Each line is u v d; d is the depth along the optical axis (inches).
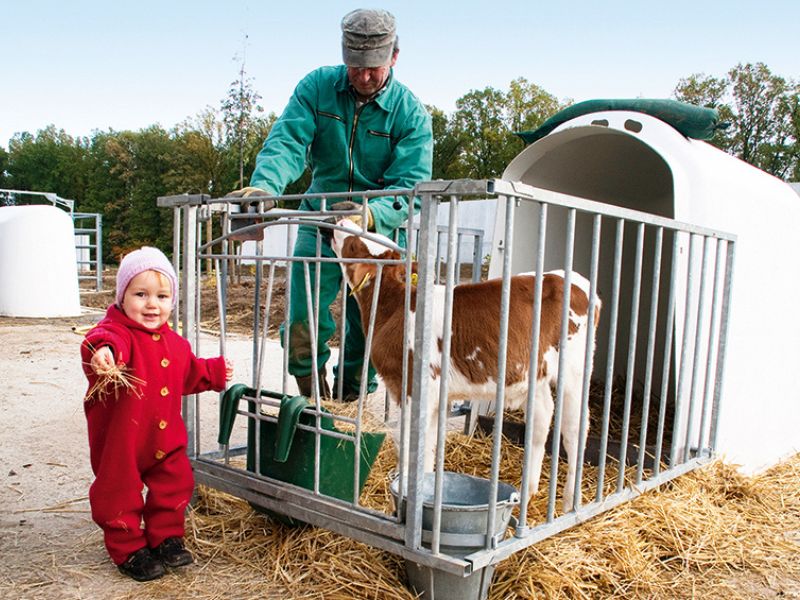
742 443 157.5
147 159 1919.3
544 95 1956.2
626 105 172.1
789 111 1616.6
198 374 107.0
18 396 211.5
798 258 176.4
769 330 165.3
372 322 95.2
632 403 193.5
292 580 97.7
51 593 93.4
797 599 104.8
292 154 155.3
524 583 98.0
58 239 423.8
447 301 85.7
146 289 96.5
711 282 149.2
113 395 95.5
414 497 88.7
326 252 162.4
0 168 2768.2
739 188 159.0
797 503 143.6
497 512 91.1
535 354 91.8
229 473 113.6
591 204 99.7
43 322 390.6
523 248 177.2
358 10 147.1
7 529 115.2
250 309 447.2
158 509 100.2
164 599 92.9
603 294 209.2
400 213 130.2
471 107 2015.3
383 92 159.6
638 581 105.1
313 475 105.4
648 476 139.0
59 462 151.4
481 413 176.2
